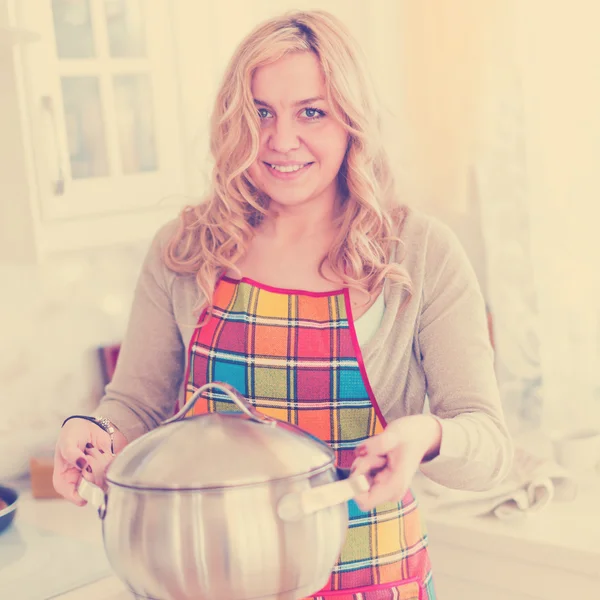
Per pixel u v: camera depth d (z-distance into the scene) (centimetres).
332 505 79
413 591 118
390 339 121
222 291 127
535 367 201
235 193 126
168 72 184
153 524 78
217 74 198
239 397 85
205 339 125
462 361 117
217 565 76
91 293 204
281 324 121
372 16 229
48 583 137
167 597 79
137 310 137
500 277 204
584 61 190
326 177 120
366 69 122
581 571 150
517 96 204
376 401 120
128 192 177
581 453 180
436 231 124
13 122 158
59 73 163
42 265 193
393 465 92
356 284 120
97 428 113
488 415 112
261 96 117
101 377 205
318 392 119
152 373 135
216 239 129
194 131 191
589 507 169
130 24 176
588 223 192
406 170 230
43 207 162
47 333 196
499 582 161
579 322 194
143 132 181
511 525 163
